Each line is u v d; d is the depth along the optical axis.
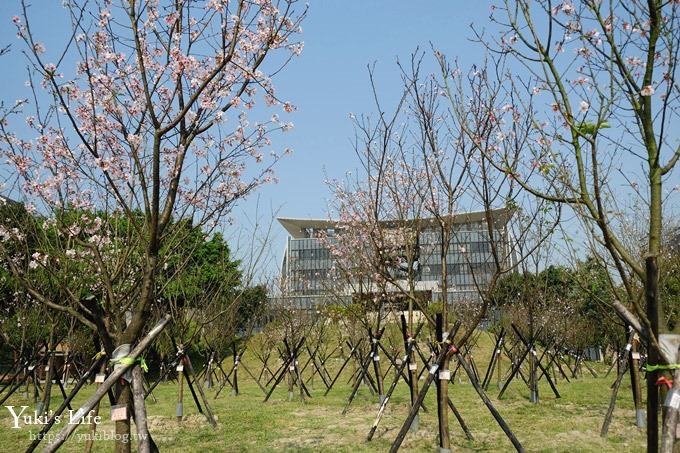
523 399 14.34
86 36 6.11
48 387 12.77
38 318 13.75
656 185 3.87
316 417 12.48
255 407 14.63
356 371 21.02
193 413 13.37
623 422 10.75
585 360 26.06
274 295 23.56
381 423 11.16
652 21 3.96
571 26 4.36
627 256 3.89
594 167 3.87
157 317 15.24
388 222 11.84
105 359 7.32
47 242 8.14
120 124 6.59
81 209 8.27
